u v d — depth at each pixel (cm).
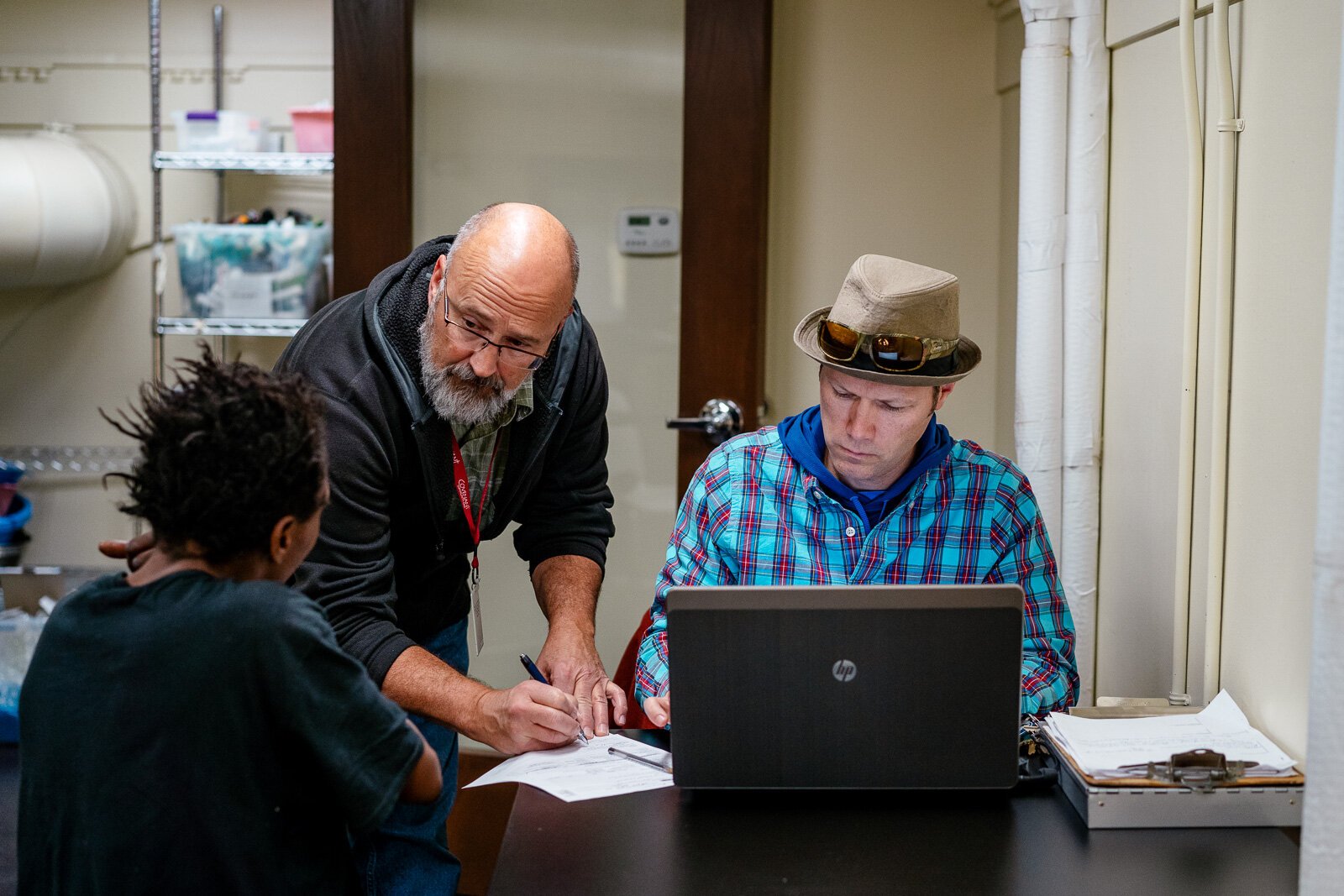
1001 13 298
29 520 382
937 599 145
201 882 119
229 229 341
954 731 149
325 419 175
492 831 301
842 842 140
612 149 308
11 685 348
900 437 176
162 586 123
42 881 122
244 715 119
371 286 189
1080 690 227
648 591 318
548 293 170
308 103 371
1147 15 205
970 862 135
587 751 169
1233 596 180
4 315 379
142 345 380
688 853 137
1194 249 186
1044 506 227
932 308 171
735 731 149
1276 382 168
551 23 306
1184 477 189
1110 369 226
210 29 371
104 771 119
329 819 130
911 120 310
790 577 188
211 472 122
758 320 299
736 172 296
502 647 315
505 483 201
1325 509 119
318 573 173
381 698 129
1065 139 224
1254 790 144
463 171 309
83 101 374
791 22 310
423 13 305
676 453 314
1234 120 179
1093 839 142
